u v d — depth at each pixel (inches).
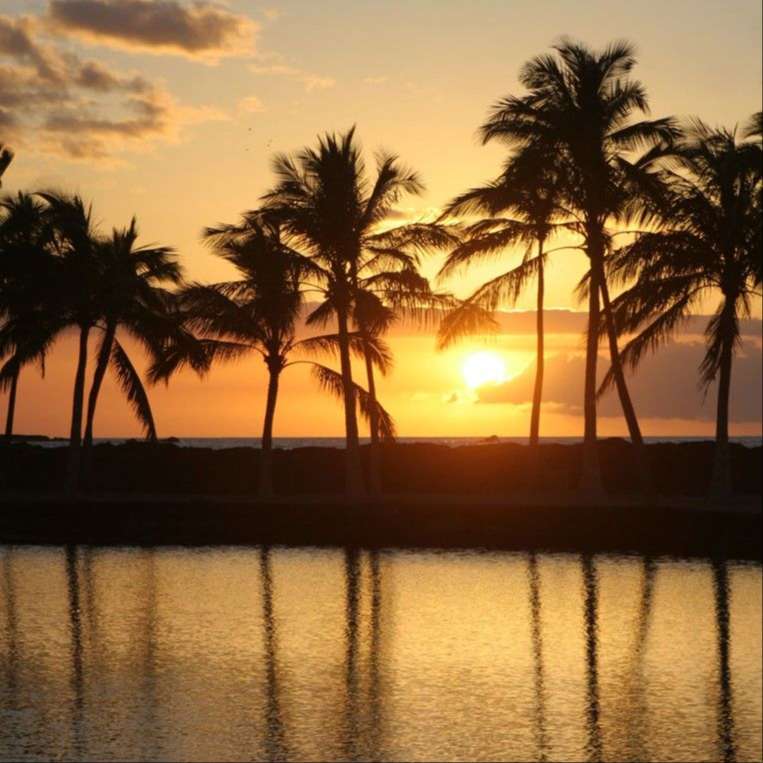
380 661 1058.7
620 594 1301.7
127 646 1084.5
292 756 835.4
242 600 1278.3
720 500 1780.3
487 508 1679.4
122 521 1716.3
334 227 1855.3
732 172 1673.2
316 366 1998.0
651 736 908.0
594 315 1758.1
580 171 1681.8
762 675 1035.3
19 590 1318.9
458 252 1716.3
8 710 907.4
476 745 875.4
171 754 821.2
